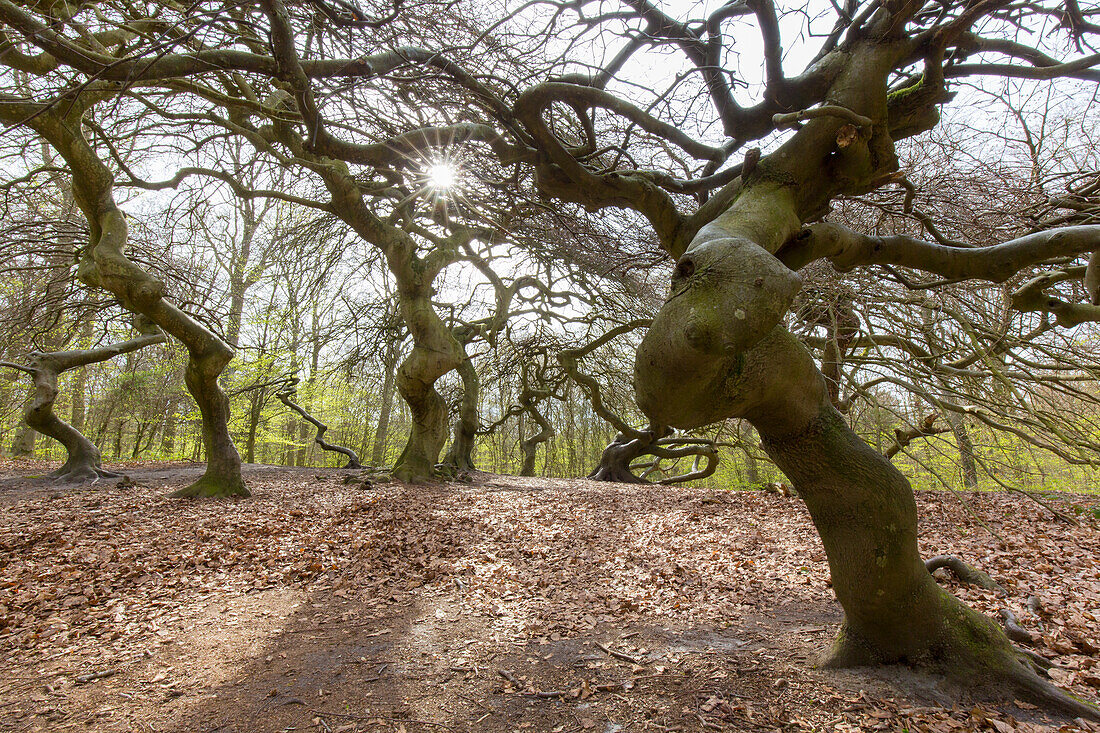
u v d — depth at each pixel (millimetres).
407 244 9398
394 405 20672
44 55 3980
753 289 1939
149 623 4270
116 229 7941
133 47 3467
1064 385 3715
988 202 4957
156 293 8141
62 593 4789
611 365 15430
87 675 3455
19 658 3674
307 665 3617
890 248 2961
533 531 7859
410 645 3945
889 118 3053
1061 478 9195
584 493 11680
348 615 4531
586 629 4258
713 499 10203
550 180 4012
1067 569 5617
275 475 12688
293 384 16906
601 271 8359
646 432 11172
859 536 2977
